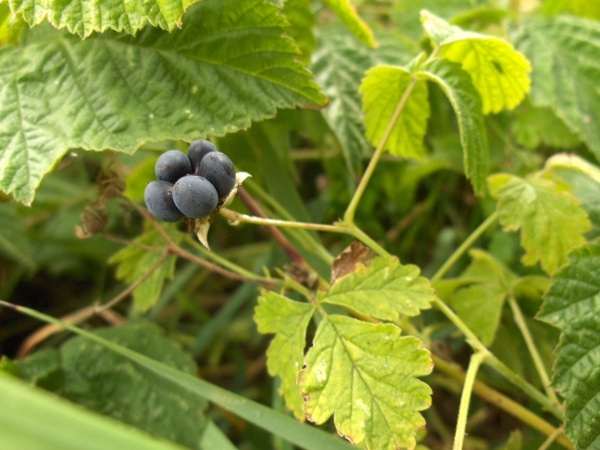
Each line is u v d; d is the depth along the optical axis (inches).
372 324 5.5
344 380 5.4
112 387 7.4
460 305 7.2
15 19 6.3
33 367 7.3
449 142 9.0
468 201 10.2
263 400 8.6
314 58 8.5
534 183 6.8
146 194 5.1
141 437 3.8
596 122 8.2
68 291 10.3
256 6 6.0
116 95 5.9
